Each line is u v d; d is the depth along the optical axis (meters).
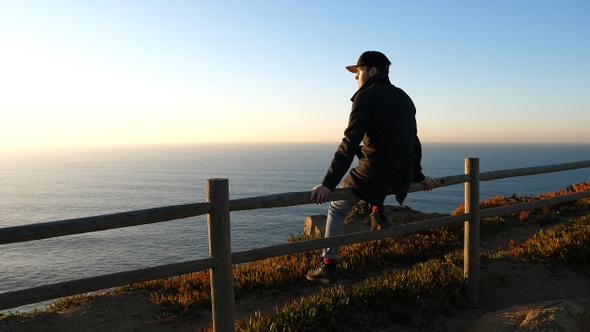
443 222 4.73
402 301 4.75
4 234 2.50
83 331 4.69
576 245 6.18
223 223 3.25
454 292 4.95
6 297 2.54
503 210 5.25
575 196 6.05
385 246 7.32
